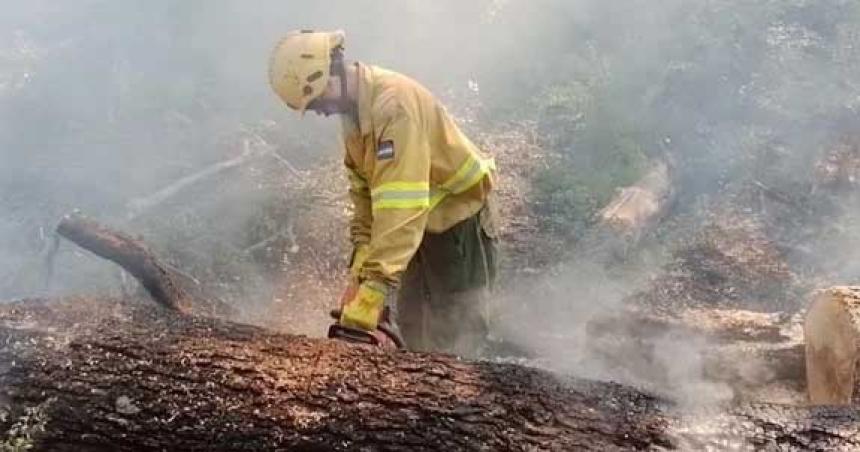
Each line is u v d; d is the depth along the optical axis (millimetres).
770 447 2289
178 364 2568
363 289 2875
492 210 3625
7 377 2543
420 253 3629
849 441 2299
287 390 2484
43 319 2748
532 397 2465
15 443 2430
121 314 2809
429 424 2385
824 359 3264
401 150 2904
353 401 2451
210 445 2402
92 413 2469
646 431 2342
